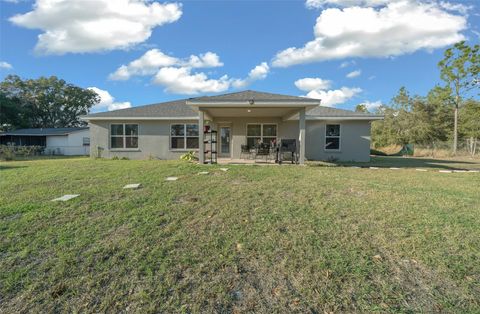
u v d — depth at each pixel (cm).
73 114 4803
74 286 242
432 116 2911
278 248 312
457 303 222
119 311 212
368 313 211
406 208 462
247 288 242
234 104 1086
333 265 278
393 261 287
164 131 1590
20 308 216
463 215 427
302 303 223
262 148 1419
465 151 2400
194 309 215
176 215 420
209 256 295
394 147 3038
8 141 2941
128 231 357
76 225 375
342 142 1552
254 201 501
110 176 788
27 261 283
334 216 417
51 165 1128
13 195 545
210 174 830
